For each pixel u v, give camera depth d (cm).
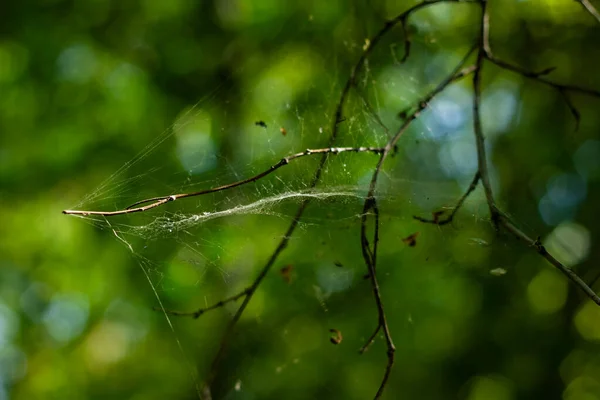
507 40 697
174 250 506
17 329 689
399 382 791
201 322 675
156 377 760
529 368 779
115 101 623
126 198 421
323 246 580
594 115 712
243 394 690
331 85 612
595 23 665
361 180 399
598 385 796
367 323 701
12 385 711
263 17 650
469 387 829
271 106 619
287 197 336
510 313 774
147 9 658
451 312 788
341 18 647
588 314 768
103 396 732
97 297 661
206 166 480
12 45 617
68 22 634
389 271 681
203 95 648
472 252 671
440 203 555
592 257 720
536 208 741
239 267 589
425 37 647
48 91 620
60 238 640
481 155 321
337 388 752
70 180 632
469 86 707
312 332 715
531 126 741
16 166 621
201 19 679
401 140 648
